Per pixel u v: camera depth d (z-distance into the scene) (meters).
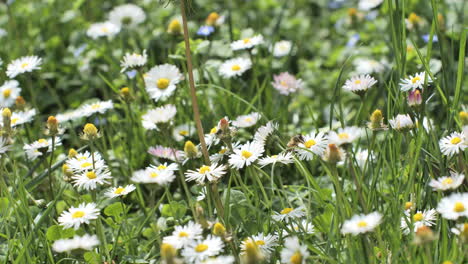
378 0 5.38
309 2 7.07
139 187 3.71
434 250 2.69
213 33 5.14
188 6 3.03
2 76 5.23
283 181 3.96
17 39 6.13
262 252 2.74
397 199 2.85
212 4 6.39
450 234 2.84
